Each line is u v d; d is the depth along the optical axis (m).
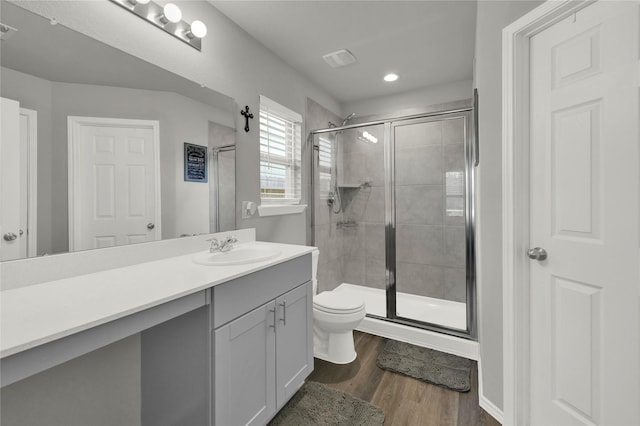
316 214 3.00
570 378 1.22
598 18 1.10
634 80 1.01
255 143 2.25
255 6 1.89
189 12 1.73
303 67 2.72
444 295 2.71
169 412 1.29
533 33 1.32
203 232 1.80
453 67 2.73
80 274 1.24
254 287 1.35
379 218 3.05
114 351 1.33
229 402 1.20
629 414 1.04
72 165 1.24
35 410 1.11
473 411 1.60
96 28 1.32
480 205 1.73
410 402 1.68
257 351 1.36
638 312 1.01
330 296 2.21
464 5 1.88
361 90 3.26
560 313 1.26
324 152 3.15
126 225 1.41
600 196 1.11
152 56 1.54
